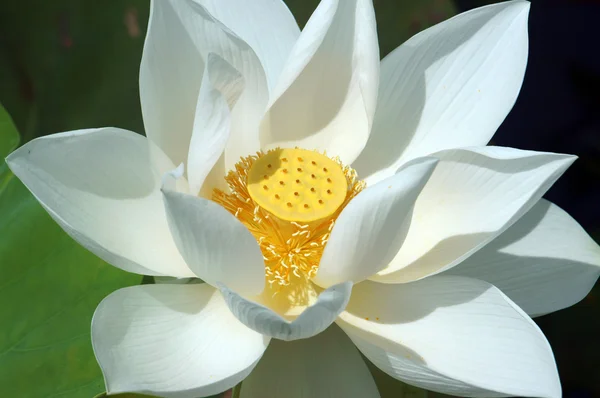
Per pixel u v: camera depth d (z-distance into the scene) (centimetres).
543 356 65
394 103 72
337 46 71
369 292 69
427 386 66
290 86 71
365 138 71
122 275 68
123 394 66
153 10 68
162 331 66
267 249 70
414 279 68
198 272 66
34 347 67
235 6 72
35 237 68
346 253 66
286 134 72
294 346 68
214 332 67
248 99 70
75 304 68
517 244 71
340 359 68
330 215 69
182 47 69
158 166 69
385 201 65
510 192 68
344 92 72
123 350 65
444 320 67
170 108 69
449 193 69
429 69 71
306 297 69
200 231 65
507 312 66
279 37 72
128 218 68
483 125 71
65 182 66
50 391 66
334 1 68
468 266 70
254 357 66
